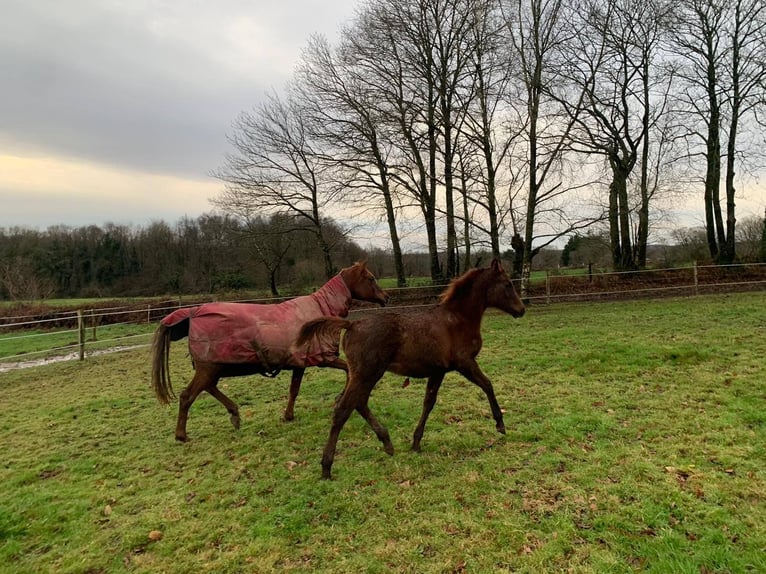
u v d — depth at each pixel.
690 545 2.79
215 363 5.04
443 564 2.83
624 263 20.58
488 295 4.62
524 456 4.26
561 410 5.41
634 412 5.16
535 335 10.19
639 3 17.09
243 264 29.98
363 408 4.35
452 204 19.22
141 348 13.31
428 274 25.61
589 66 17.80
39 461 4.96
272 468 4.43
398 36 17.27
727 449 4.04
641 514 3.15
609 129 18.38
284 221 23.12
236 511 3.65
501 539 3.02
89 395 7.93
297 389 5.81
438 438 4.85
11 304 22.77
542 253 28.23
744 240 26.84
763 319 9.69
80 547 3.28
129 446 5.29
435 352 4.28
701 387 5.78
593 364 7.27
